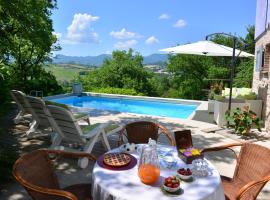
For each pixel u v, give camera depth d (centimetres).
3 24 966
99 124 497
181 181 232
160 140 597
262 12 877
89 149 453
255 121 641
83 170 430
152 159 228
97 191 230
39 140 570
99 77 2225
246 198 270
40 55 1460
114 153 288
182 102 1242
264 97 774
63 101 1346
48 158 282
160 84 2333
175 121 804
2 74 667
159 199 205
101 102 1418
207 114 908
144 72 2270
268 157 277
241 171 305
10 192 354
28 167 248
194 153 270
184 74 2172
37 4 924
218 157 499
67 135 466
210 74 1938
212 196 216
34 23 962
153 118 838
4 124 689
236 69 1841
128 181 231
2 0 820
